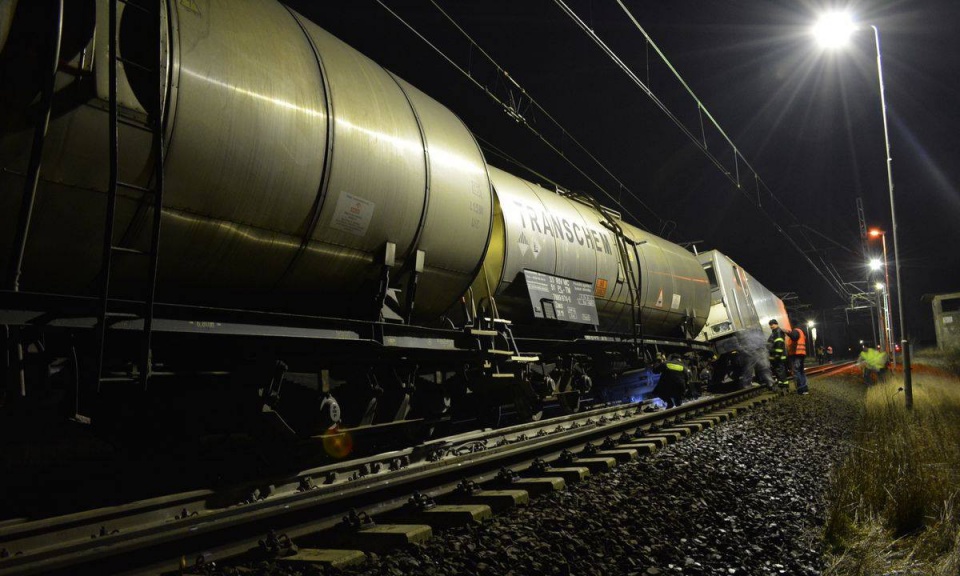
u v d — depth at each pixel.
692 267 15.50
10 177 3.16
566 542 3.67
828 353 51.41
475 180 6.70
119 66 3.54
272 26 4.77
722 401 12.45
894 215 12.11
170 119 3.71
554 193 10.83
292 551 3.30
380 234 5.44
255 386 4.54
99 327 3.21
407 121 5.89
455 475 4.88
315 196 4.72
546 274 9.02
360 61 5.80
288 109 4.51
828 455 7.49
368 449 6.09
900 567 3.67
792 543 4.02
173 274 4.16
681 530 4.12
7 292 3.11
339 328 5.12
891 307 28.94
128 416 4.38
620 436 7.22
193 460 4.72
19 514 3.83
